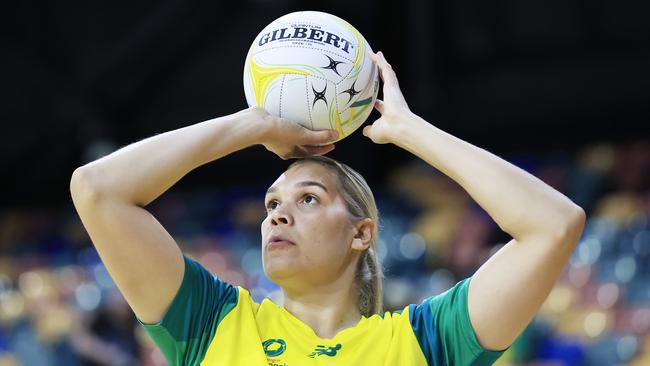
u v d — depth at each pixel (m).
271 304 8.47
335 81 8.56
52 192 36.94
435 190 30.77
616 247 25.61
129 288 8.04
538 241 7.87
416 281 26.70
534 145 31.36
